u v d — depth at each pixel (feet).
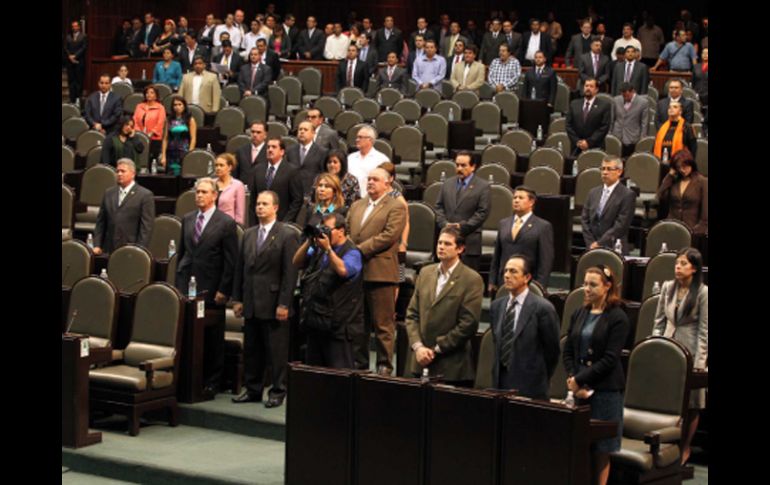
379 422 25.14
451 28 76.43
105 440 30.73
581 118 51.03
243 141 52.08
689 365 25.94
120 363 32.76
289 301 31.83
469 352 28.48
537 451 23.08
